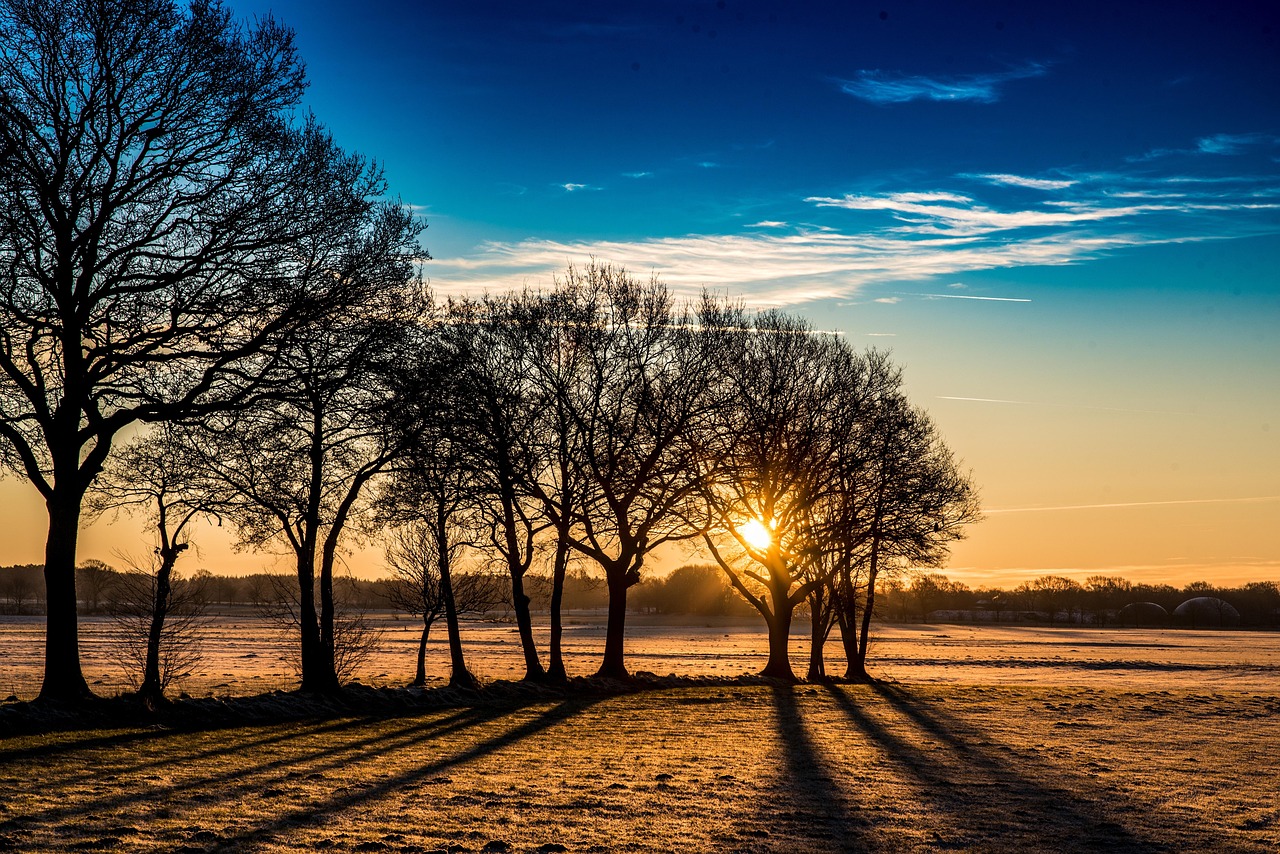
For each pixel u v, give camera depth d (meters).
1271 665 96.44
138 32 25.80
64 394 27.05
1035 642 148.62
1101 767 23.38
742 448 48.38
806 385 50.53
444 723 30.80
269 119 27.38
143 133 26.55
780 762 23.53
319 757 22.42
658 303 46.81
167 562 32.09
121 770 19.52
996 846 15.12
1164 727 33.06
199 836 14.29
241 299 27.27
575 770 21.62
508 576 52.44
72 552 27.11
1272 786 20.94
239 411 28.66
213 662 70.69
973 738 29.12
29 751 21.33
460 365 39.41
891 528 51.12
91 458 27.47
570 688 43.72
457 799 17.80
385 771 20.75
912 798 19.00
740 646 123.69
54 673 26.66
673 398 46.03
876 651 115.38
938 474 52.72
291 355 28.69
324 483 36.34
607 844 14.65
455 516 45.19
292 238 27.55
